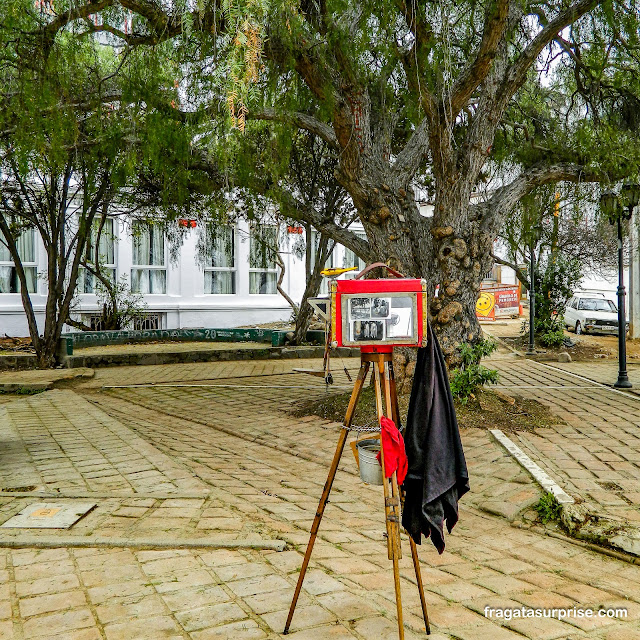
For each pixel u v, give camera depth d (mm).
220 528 4293
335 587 3449
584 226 18734
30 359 14359
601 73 8320
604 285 27359
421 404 3051
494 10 6340
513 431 7184
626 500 5094
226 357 16266
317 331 18047
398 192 8516
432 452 2975
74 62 7602
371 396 8469
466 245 8133
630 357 16047
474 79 7059
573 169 8797
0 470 5836
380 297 3008
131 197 13406
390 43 6934
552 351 16875
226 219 12789
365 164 8383
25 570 3602
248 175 8617
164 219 14453
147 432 7840
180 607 3164
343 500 5219
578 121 8852
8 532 4152
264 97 7348
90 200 13414
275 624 3014
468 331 8273
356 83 7570
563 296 18328
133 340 18844
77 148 9055
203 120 7617
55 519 4398
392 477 2881
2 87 8188
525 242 11359
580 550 4316
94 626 2965
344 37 6961
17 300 19016
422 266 8523
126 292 20344
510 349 17281
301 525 4480
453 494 3064
